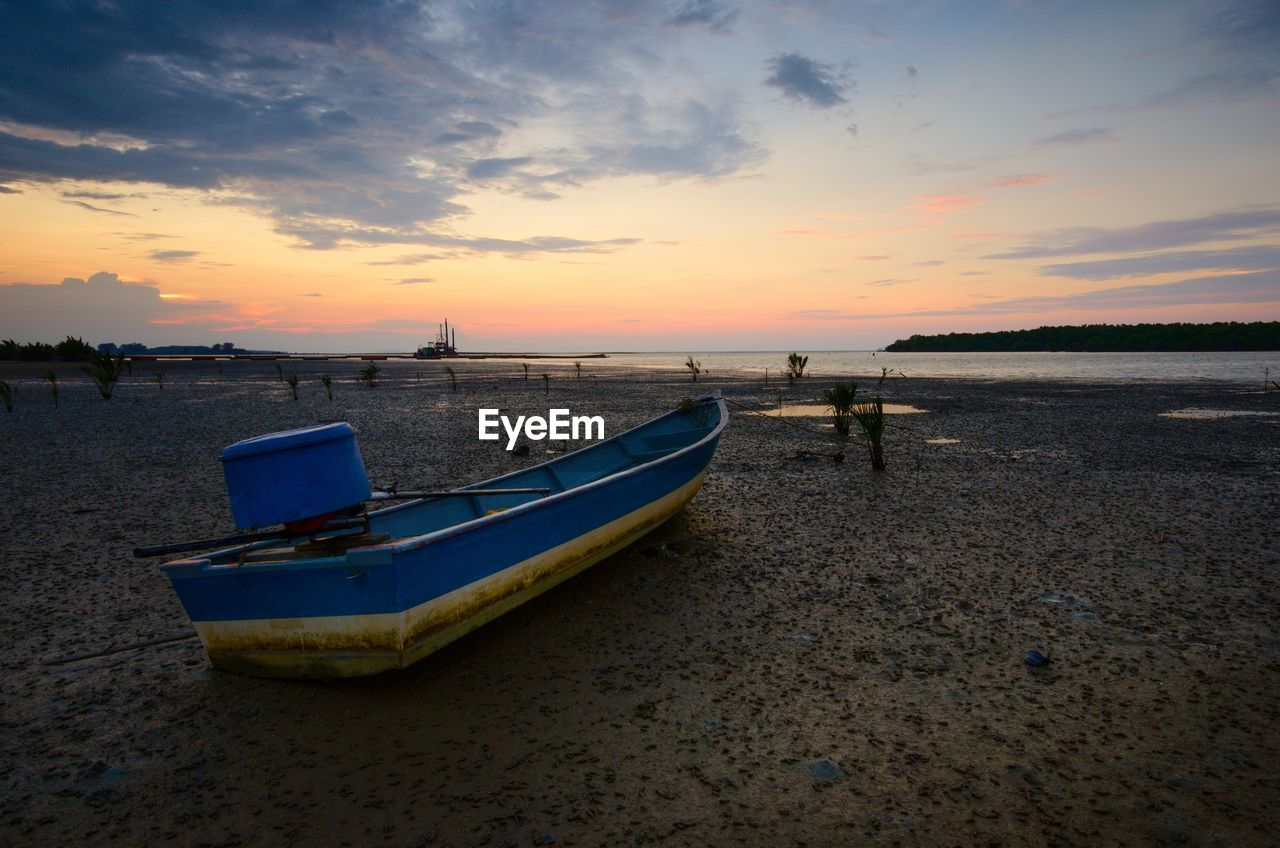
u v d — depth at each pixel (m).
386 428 16.09
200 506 8.54
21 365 49.91
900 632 4.66
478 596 4.26
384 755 3.36
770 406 20.64
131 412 19.98
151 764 3.31
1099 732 3.44
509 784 3.12
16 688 4.06
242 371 53.28
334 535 4.11
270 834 2.82
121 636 4.78
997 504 8.05
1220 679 3.93
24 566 6.26
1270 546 6.29
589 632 4.75
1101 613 4.88
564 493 4.90
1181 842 2.68
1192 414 17.09
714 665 4.25
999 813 2.87
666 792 3.05
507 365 77.44
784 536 6.89
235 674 4.17
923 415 17.61
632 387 30.44
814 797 3.00
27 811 2.99
